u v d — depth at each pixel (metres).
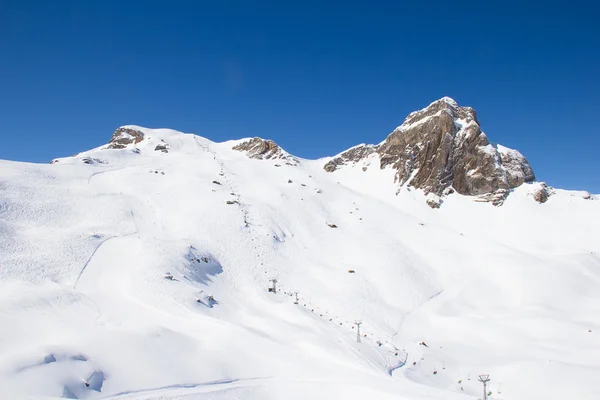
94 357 25.94
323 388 26.47
